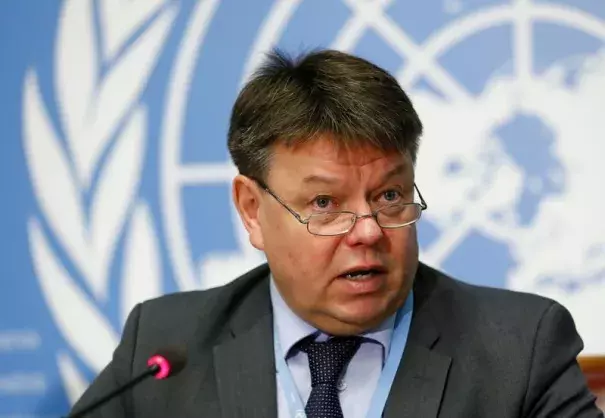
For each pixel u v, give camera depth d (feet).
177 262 20.84
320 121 12.89
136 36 21.11
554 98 20.06
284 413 14.08
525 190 20.04
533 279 19.97
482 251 20.12
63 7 21.22
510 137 20.12
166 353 13.15
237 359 14.64
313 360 14.26
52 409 20.84
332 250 13.20
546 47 20.13
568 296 19.85
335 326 13.87
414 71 20.48
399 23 20.59
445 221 20.21
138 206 20.92
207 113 20.94
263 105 13.53
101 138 21.02
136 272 20.88
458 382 13.85
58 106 21.11
